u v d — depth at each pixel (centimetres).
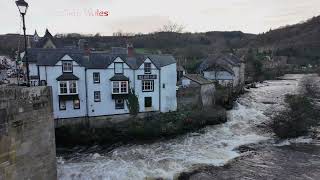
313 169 1933
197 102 3731
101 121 3142
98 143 2741
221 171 1923
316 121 3066
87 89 3064
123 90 3231
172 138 2814
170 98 3544
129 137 2847
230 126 3172
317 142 2516
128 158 2205
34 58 3669
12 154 947
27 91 1013
